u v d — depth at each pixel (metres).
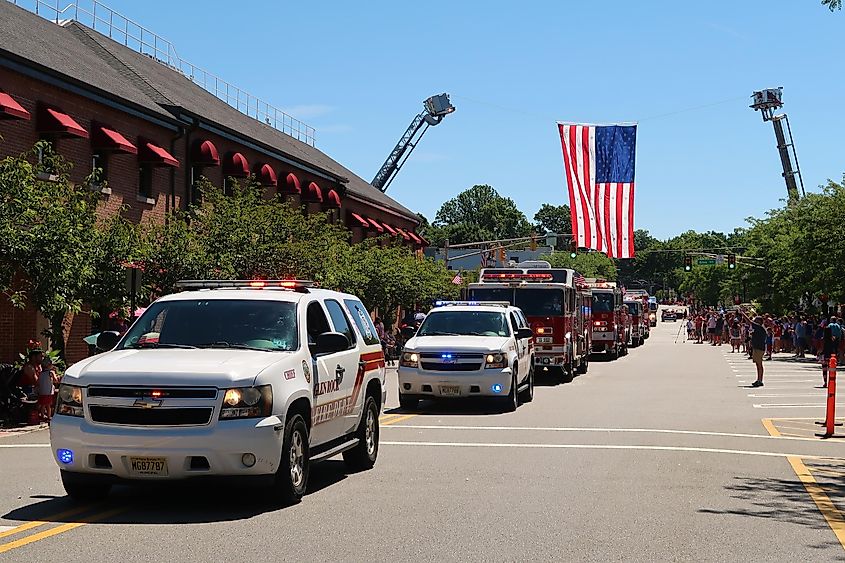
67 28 36.66
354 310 12.70
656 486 11.12
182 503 9.90
